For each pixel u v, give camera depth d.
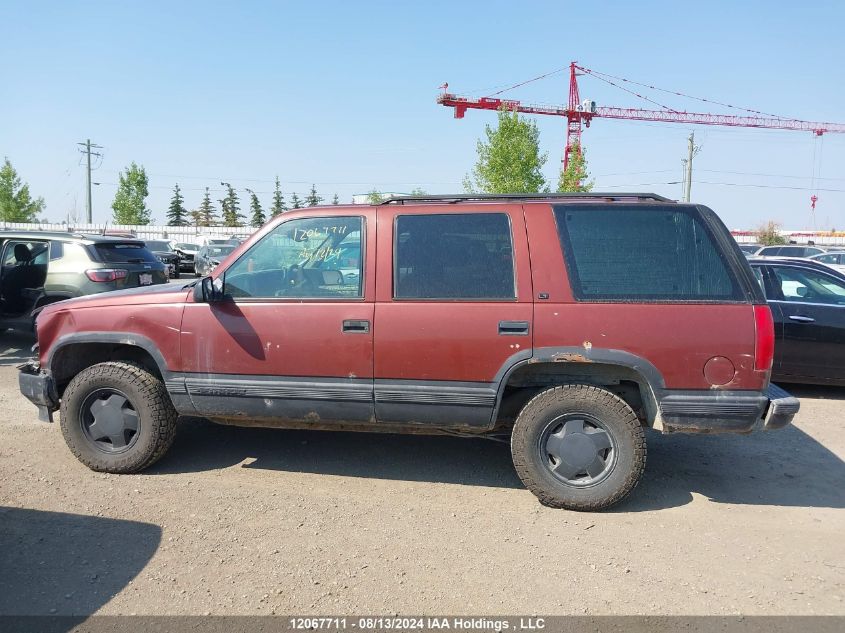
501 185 31.84
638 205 4.02
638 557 3.47
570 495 3.99
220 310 4.25
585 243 3.99
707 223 3.96
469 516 3.95
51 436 5.26
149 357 4.67
